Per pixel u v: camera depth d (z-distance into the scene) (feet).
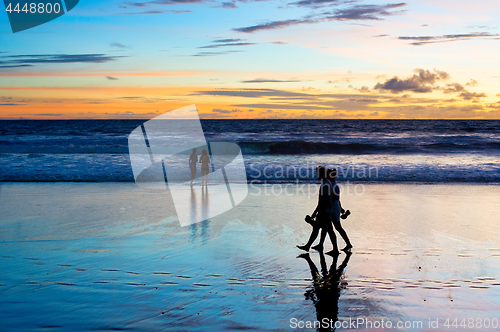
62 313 12.19
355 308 12.74
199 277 15.42
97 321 11.68
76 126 214.28
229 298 13.43
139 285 14.51
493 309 12.72
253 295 13.73
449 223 25.22
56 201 32.78
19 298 13.26
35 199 33.81
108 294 13.65
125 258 17.66
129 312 12.28
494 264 17.17
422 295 13.82
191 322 11.67
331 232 19.16
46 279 15.02
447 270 16.42
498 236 21.98
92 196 35.58
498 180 47.29
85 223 24.54
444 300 13.42
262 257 18.17
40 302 12.97
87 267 16.42
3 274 15.52
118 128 184.85
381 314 12.34
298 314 12.28
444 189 40.83
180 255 18.26
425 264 17.20
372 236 22.09
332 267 16.84
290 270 16.42
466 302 13.26
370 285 14.75
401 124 252.62
